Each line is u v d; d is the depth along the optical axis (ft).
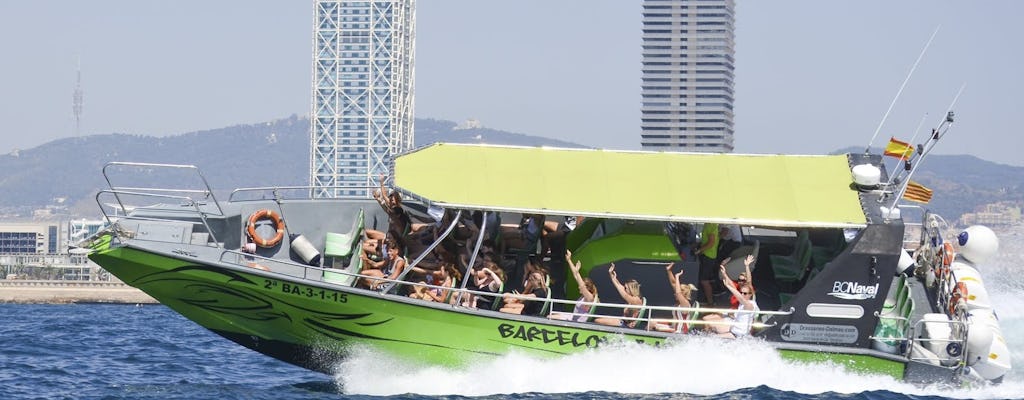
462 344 168.04
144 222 176.35
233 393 188.85
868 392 173.37
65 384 211.41
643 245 174.09
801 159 177.78
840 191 172.96
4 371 231.91
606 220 179.63
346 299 166.20
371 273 179.11
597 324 169.48
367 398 169.07
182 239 176.76
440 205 163.73
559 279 188.14
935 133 178.50
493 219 183.52
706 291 179.63
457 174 168.96
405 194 165.48
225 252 171.53
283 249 191.11
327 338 170.60
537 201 166.20
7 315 626.64
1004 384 189.16
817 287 171.32
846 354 173.58
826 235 185.06
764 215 168.04
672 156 176.04
